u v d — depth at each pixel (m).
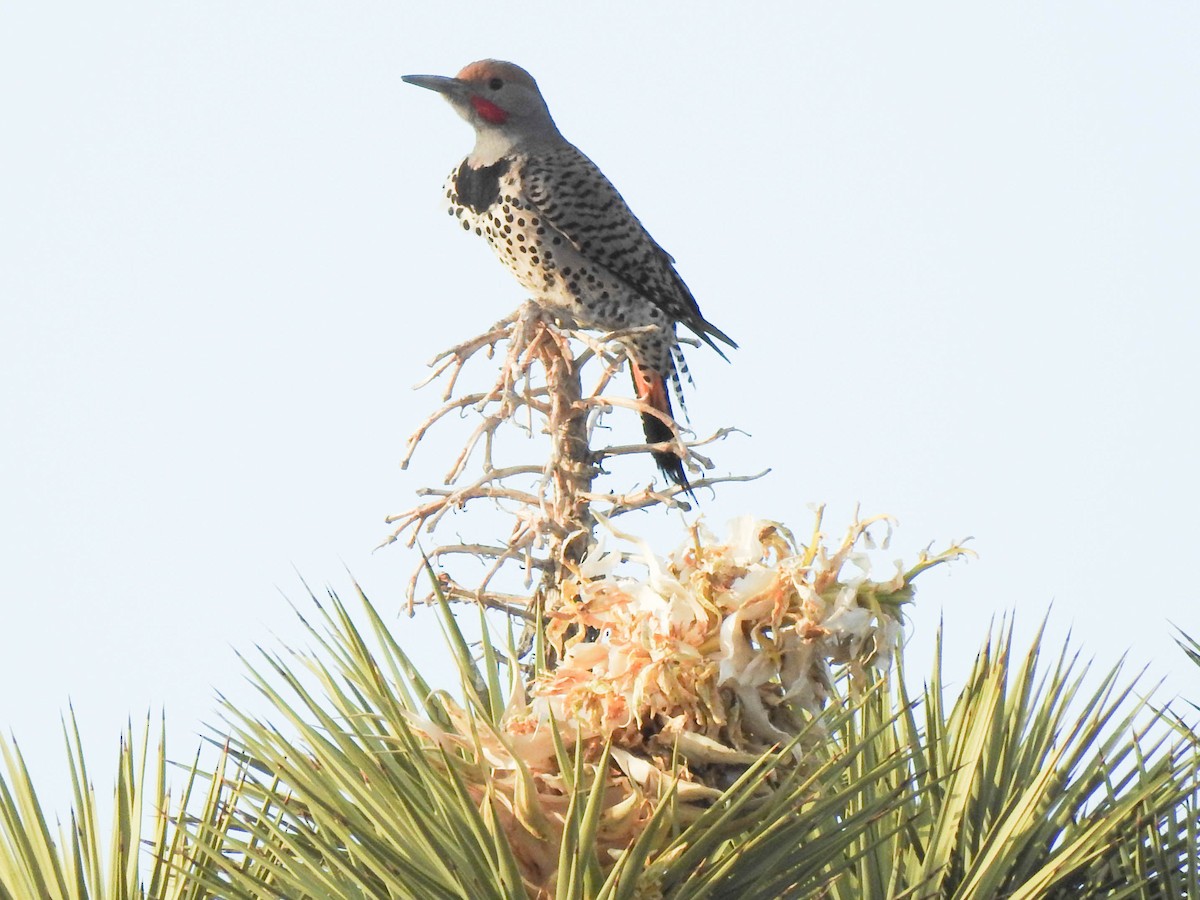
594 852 4.29
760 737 4.70
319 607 5.38
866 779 4.58
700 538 4.71
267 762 4.88
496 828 4.27
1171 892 5.30
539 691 4.80
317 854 4.92
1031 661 5.79
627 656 4.63
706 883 4.30
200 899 5.20
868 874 5.28
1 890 5.32
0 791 5.42
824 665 4.64
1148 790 5.18
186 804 5.30
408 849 4.62
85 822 5.42
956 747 5.65
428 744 4.84
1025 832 5.15
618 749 4.63
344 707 5.16
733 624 4.56
